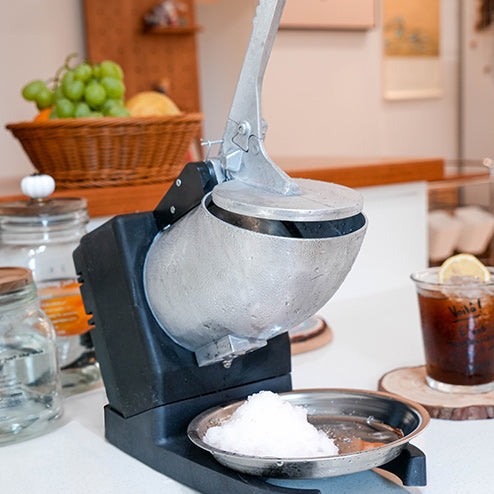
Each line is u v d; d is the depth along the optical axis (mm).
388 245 1698
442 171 1767
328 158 2004
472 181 2121
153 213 678
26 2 3137
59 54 3242
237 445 588
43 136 1268
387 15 4141
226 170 608
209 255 563
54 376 773
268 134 3852
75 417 806
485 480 601
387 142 4277
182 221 630
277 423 599
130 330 665
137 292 661
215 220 547
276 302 559
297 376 885
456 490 586
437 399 762
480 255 2117
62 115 1365
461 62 4469
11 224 897
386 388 806
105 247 682
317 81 3963
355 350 987
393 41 4188
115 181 1337
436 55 4355
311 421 687
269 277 540
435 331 784
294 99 3904
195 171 607
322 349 999
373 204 1653
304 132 3967
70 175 1305
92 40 3225
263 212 518
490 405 732
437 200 2074
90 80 1391
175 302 621
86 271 711
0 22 3088
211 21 3648
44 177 909
